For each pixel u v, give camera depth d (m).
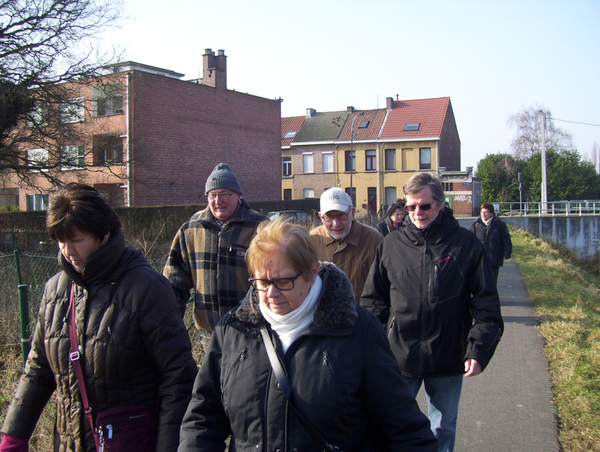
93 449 2.17
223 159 30.50
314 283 1.86
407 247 3.12
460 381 3.11
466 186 42.19
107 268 2.18
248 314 1.89
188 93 28.39
